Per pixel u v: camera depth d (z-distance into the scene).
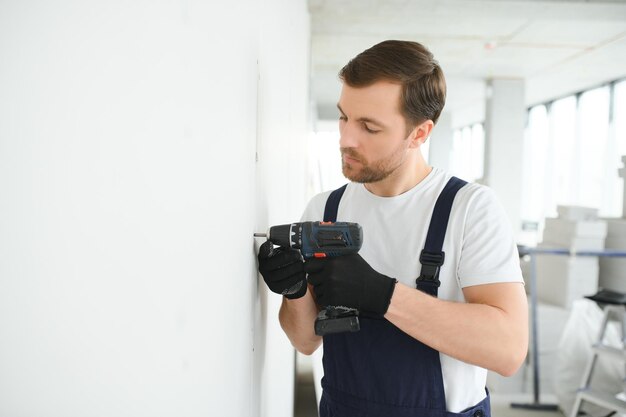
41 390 0.19
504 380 3.09
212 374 0.44
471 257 0.82
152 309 0.28
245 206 0.62
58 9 0.19
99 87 0.22
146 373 0.27
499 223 0.83
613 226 3.17
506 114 6.43
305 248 0.72
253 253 0.71
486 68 5.88
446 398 0.84
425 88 0.77
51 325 0.19
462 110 9.16
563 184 7.48
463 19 4.04
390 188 0.93
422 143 0.85
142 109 0.26
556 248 2.95
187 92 0.34
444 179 0.92
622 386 2.60
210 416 0.43
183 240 0.34
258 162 0.75
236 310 0.56
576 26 4.15
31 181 0.18
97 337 0.22
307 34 3.33
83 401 0.21
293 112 1.83
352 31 4.51
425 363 0.83
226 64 0.47
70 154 0.20
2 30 0.16
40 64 0.18
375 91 0.76
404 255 0.89
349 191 1.00
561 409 2.79
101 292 0.22
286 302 0.91
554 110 7.96
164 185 0.30
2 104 0.16
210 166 0.41
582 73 6.03
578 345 2.75
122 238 0.24
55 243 0.19
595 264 3.09
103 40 0.22
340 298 0.72
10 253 0.17
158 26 0.28
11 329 0.17
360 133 0.79
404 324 0.74
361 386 0.87
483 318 0.74
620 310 2.51
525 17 3.89
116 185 0.23
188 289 0.35
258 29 0.71
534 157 8.48
